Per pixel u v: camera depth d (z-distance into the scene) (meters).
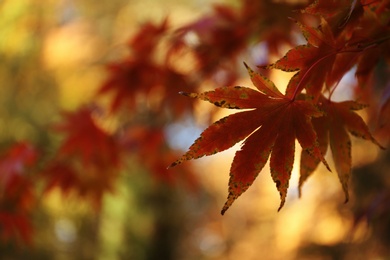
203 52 0.94
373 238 1.78
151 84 1.03
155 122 1.38
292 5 0.82
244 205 4.19
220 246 4.27
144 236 3.23
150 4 2.46
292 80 0.54
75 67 2.49
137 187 3.02
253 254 3.46
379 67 1.03
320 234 2.33
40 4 2.14
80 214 2.74
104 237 3.00
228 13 0.90
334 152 0.59
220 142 0.54
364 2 0.56
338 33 0.56
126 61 1.03
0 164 1.15
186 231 3.93
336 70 0.59
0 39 2.16
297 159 1.48
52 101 2.69
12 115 2.69
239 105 0.54
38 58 2.45
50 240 2.68
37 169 1.17
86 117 1.14
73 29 2.44
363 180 2.11
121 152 1.17
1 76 2.59
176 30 0.95
